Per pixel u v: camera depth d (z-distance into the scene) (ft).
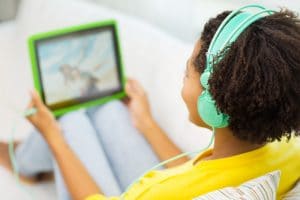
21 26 5.65
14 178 4.45
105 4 6.01
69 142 4.06
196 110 2.48
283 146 2.57
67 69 4.34
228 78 2.11
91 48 4.42
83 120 4.21
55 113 4.27
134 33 4.95
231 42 2.16
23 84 5.41
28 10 5.62
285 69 2.06
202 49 2.35
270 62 2.07
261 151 2.41
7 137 4.99
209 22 2.41
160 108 4.54
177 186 2.42
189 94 2.45
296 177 2.57
